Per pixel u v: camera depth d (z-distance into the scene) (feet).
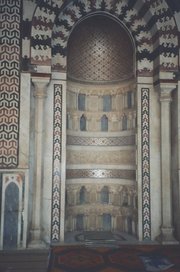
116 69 23.20
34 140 19.24
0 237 17.99
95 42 23.21
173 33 20.53
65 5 20.57
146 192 20.47
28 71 19.06
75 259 15.78
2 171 18.33
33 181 18.95
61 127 20.10
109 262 15.31
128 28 21.80
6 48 18.98
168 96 20.40
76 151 22.40
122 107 23.00
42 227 19.10
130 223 21.44
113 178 22.68
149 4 20.71
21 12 19.31
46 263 15.31
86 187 22.63
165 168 20.20
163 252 17.22
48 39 19.44
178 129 20.10
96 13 21.79
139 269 14.29
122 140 22.66
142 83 21.24
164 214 19.88
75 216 22.07
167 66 20.33
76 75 22.70
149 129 20.95
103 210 22.67
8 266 14.84
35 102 19.39
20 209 18.31
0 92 18.72
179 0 20.57
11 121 18.67
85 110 23.18
